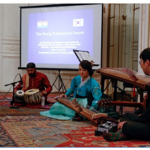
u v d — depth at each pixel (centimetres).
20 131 277
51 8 708
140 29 498
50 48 714
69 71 755
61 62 711
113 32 734
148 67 246
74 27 696
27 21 721
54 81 720
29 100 455
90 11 682
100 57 680
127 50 740
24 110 425
